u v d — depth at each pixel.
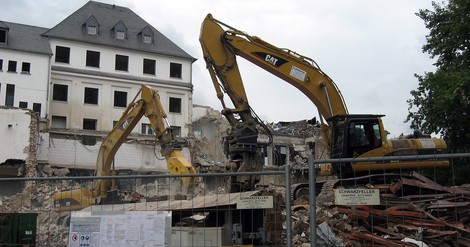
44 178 7.04
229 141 15.77
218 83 16.33
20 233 7.45
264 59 16.70
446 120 23.48
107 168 19.17
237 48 16.45
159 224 6.59
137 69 51.66
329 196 14.39
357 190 6.39
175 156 17.22
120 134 19.12
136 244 6.58
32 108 43.62
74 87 48.12
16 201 16.48
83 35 49.75
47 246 8.05
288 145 48.31
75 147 41.38
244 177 14.34
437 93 22.75
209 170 39.12
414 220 10.95
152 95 18.55
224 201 8.23
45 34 47.09
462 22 24.09
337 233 11.06
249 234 8.05
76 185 19.66
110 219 6.68
